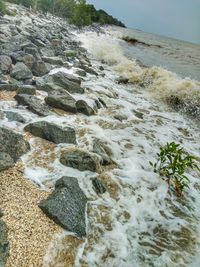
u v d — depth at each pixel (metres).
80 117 8.50
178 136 9.40
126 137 8.15
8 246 3.78
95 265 4.02
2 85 8.62
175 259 4.43
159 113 11.38
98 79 14.13
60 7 60.56
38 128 6.67
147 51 33.12
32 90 8.73
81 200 4.94
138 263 4.22
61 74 11.02
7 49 12.39
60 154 6.21
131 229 4.82
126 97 12.41
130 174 6.30
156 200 5.69
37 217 4.43
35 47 14.22
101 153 6.54
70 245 4.18
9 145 5.78
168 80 14.49
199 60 31.75
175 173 6.71
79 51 20.88
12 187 4.92
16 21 24.27
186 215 5.48
